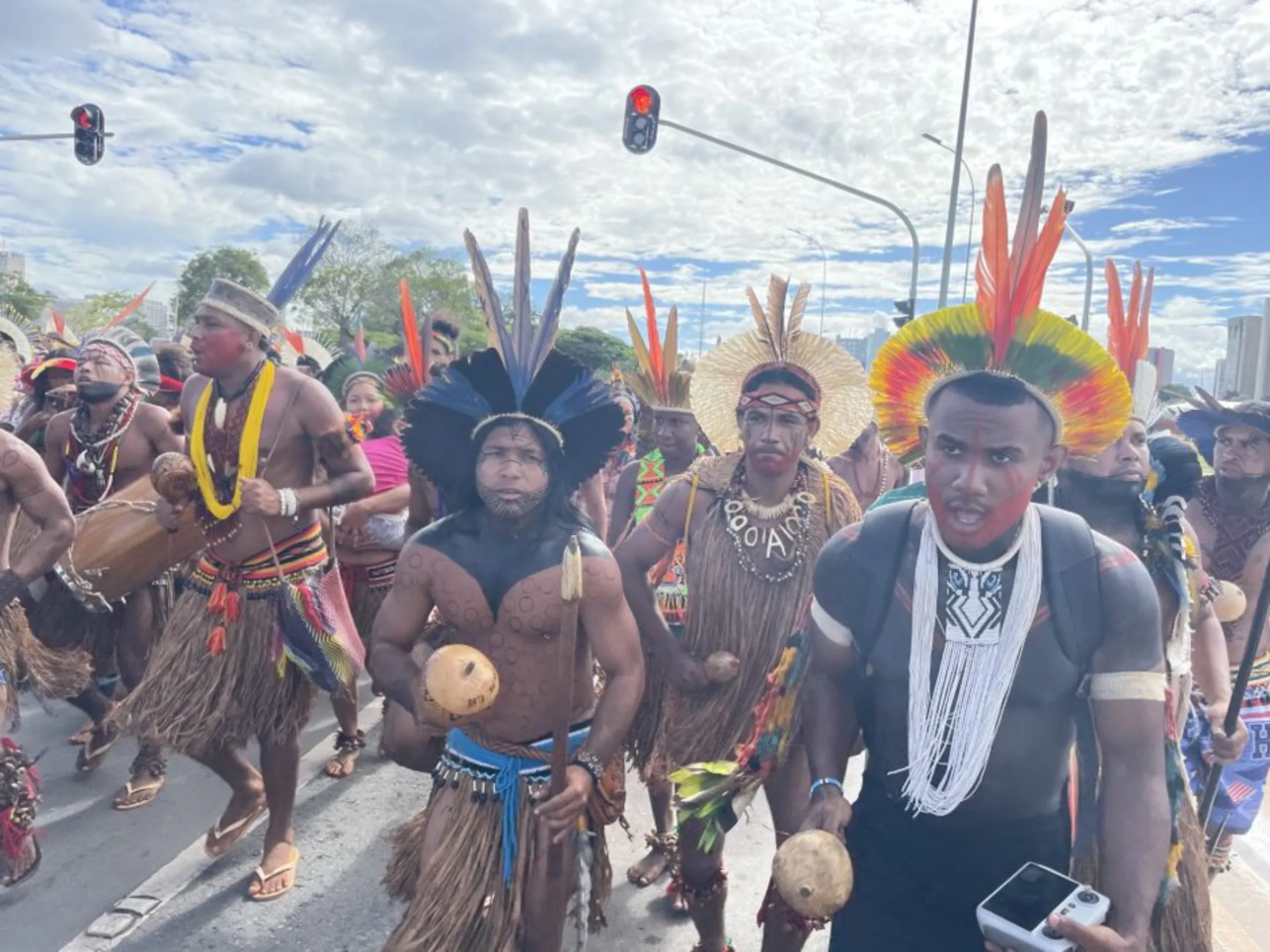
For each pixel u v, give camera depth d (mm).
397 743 2922
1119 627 1878
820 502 3143
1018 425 1871
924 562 1991
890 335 2021
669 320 4391
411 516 4270
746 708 3053
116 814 4266
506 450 2430
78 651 4086
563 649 2221
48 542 3426
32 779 3277
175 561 4051
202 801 4410
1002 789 1953
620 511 4609
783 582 3041
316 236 3854
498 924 2455
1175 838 2139
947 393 1946
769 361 3318
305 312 60781
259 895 3508
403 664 2525
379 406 5852
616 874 3832
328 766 4637
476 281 2500
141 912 3385
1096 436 1919
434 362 5352
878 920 2129
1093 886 2039
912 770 1956
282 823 3639
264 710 3484
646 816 4434
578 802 2340
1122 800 1880
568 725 2268
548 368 2457
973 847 2012
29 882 3691
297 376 3627
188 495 3576
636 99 13695
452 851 2496
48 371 5793
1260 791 3539
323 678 3549
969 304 1911
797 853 1908
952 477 1894
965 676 1928
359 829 4094
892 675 2023
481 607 2477
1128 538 2539
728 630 3068
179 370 7059
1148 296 2543
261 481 3420
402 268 61719
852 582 2090
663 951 3320
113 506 4059
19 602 3582
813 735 2215
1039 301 1853
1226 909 3900
